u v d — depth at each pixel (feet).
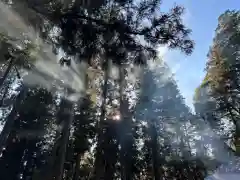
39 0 11.92
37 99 65.82
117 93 54.29
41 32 13.55
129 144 54.90
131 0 12.95
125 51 12.93
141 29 12.84
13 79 63.57
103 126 51.62
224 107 54.95
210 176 64.90
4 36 17.67
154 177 57.98
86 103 52.85
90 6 12.63
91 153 62.03
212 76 57.36
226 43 55.31
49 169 21.97
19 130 67.67
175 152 71.00
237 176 57.16
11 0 12.29
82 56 12.82
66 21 12.23
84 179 66.18
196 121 71.87
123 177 51.80
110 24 12.41
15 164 68.80
